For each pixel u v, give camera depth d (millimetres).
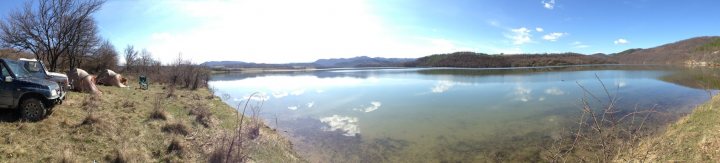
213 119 11938
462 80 39156
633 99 19844
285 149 9766
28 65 12609
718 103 11312
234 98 23953
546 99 20562
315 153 10008
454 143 10953
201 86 28328
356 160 9438
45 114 8945
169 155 7664
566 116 14695
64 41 26344
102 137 7988
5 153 6363
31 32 24938
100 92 15734
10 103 8461
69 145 7242
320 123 14320
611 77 39938
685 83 29062
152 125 9625
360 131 12773
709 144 7664
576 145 8742
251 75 68375
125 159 7000
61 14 25516
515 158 9250
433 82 36375
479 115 15711
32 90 8547
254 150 8625
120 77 22234
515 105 18453
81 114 9664
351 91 27844
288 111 17594
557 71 61781
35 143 7031
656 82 31266
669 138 8734
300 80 45000
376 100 21734
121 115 10250
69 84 14969
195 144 8648
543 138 11062
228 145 8047
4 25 24875
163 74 31391
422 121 14508
